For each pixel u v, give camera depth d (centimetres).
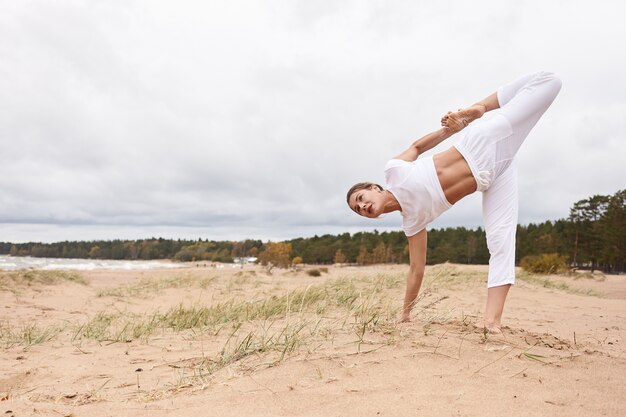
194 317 517
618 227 5172
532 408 191
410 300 368
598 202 5538
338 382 225
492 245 356
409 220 341
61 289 1013
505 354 270
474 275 1071
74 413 201
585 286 1739
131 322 538
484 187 337
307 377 234
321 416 186
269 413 190
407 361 253
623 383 229
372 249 9200
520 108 341
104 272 2252
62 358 351
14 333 481
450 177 326
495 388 215
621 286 1898
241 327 446
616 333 449
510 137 340
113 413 199
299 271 2895
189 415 192
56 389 264
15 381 290
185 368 295
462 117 350
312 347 288
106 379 284
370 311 424
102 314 621
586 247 5619
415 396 204
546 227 7412
